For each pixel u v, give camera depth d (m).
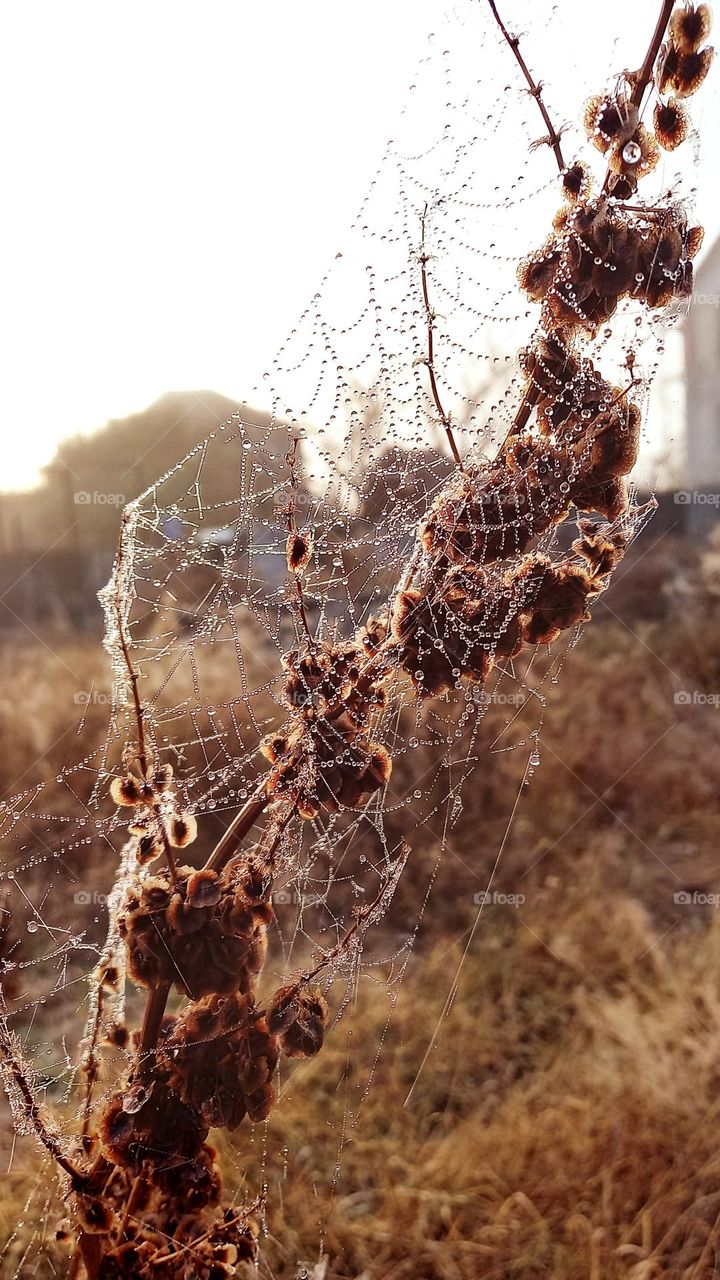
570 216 0.18
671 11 0.18
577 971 0.60
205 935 0.18
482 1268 0.39
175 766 0.47
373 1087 0.48
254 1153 0.42
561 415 0.19
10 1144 0.35
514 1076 0.52
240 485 0.26
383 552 0.24
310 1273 0.36
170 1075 0.18
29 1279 0.32
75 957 0.47
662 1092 0.46
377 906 0.21
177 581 0.38
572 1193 0.42
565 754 0.82
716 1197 0.40
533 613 0.19
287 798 0.19
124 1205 0.20
